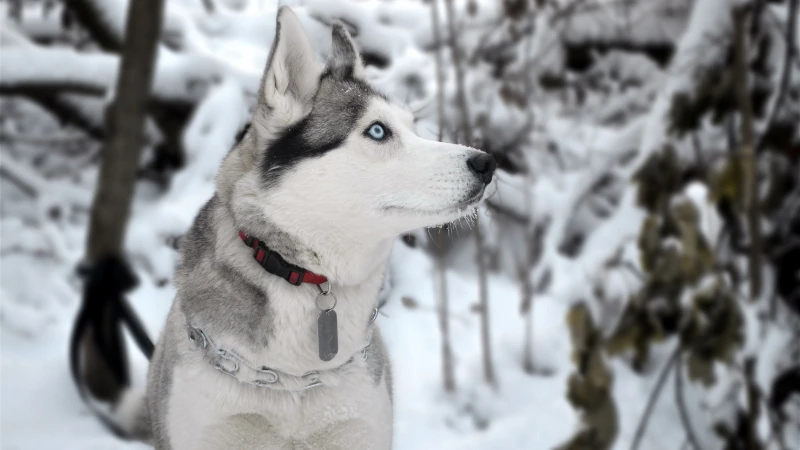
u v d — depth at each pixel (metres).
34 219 5.77
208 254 2.27
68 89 5.37
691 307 3.33
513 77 4.81
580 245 5.09
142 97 3.74
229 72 5.16
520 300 4.93
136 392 3.31
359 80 2.38
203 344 2.19
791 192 3.79
